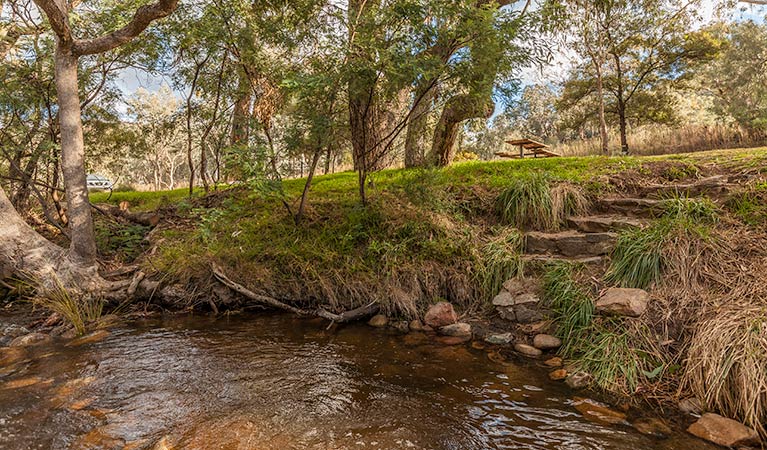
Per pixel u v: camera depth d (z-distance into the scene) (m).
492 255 5.01
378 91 5.55
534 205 5.54
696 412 2.76
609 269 4.29
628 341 3.44
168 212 7.54
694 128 16.75
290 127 5.80
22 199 7.82
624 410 2.84
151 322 4.79
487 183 6.56
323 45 5.47
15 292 5.32
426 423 2.70
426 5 4.76
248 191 7.52
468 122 6.46
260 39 6.33
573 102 19.64
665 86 18.81
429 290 4.96
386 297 4.92
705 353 2.92
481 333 4.34
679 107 21.14
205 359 3.73
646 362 3.25
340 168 14.59
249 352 3.91
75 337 4.27
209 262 5.37
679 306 3.53
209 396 3.04
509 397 3.05
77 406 2.85
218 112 7.69
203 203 7.50
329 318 4.82
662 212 4.91
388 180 7.62
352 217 5.98
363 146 5.87
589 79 18.45
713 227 4.30
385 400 3.00
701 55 16.77
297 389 3.17
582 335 3.77
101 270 5.68
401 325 4.67
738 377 2.70
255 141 6.04
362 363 3.67
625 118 19.75
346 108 5.76
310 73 5.46
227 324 4.74
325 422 2.69
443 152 9.66
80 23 6.77
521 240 5.23
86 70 7.25
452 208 5.96
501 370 3.51
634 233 4.43
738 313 3.10
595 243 4.75
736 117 19.25
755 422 2.54
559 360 3.64
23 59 6.78
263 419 2.72
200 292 5.26
